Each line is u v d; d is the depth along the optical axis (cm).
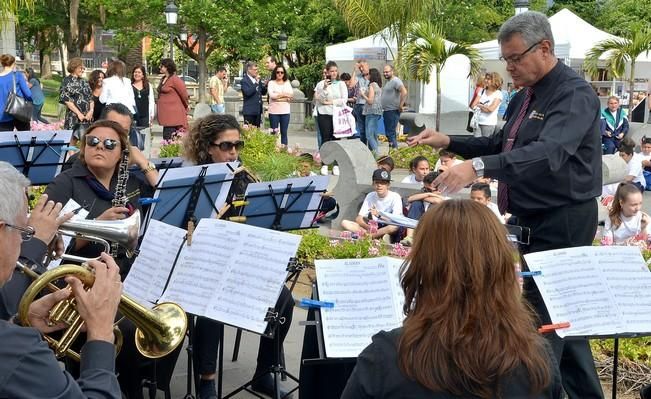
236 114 2166
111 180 460
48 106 2562
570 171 381
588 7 3325
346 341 341
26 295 260
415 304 238
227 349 566
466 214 236
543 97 387
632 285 366
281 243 387
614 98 1408
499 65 1881
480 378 221
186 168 453
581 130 370
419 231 242
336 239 715
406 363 226
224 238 395
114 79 1202
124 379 411
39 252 319
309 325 362
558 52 1573
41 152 627
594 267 366
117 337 331
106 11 2694
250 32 2416
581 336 354
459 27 2542
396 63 1744
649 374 510
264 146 1169
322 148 912
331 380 398
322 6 2645
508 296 231
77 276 260
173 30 2311
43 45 4025
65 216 332
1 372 215
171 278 397
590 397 423
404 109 1731
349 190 888
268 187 485
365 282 350
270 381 483
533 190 388
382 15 1786
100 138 446
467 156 439
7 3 1041
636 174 1118
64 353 289
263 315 375
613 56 1738
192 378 503
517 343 226
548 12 3228
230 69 3166
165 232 409
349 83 1552
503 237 236
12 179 248
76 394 225
